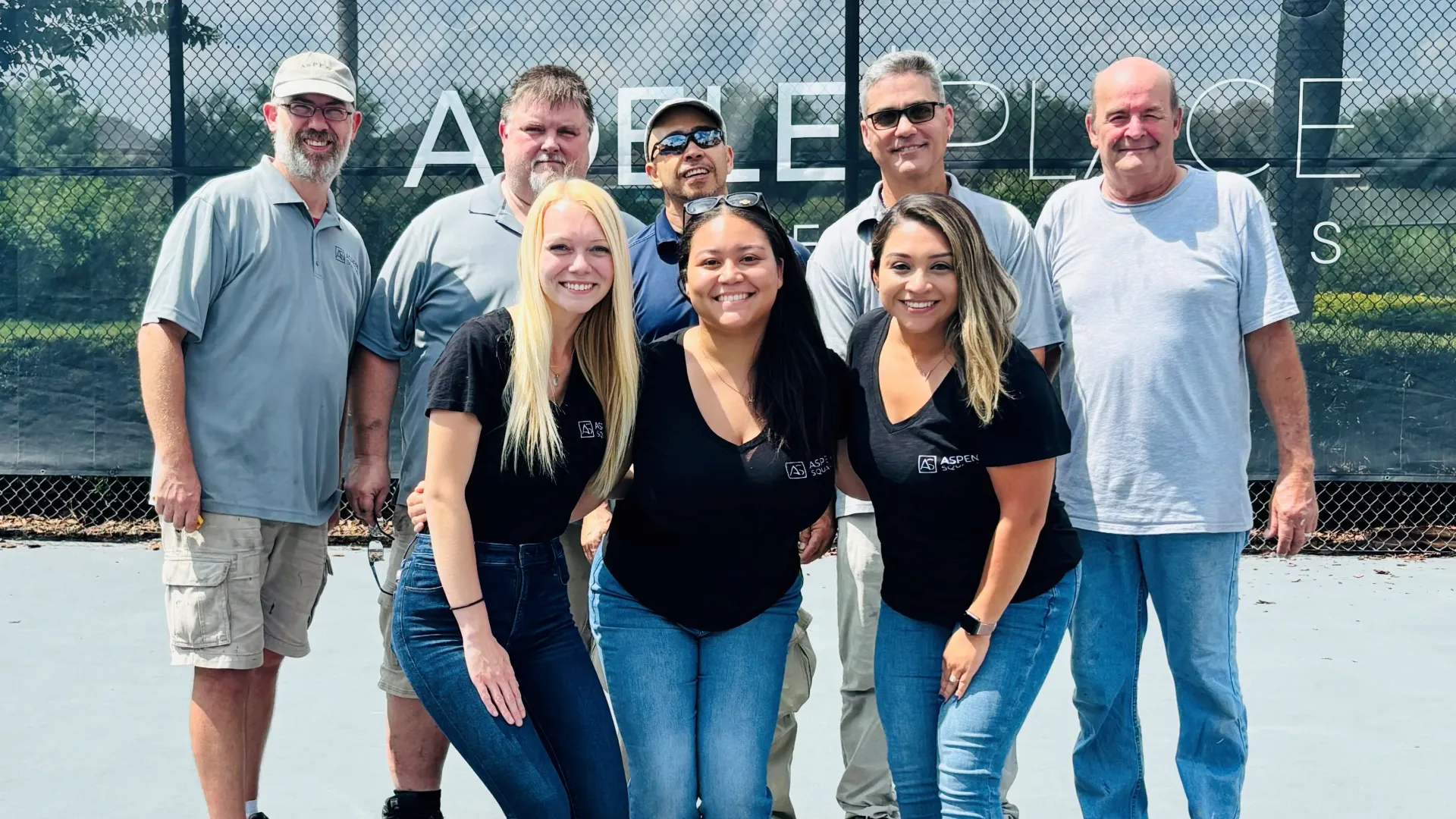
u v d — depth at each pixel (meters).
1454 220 5.43
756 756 2.62
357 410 3.46
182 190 5.79
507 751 2.56
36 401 5.89
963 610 2.64
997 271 2.53
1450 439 5.50
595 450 2.62
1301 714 3.92
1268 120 5.46
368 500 3.38
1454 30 5.36
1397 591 5.34
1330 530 6.20
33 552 5.98
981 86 5.54
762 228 2.58
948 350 2.54
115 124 5.78
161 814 3.24
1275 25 5.43
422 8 5.67
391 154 5.72
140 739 3.73
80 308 5.85
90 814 3.23
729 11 5.60
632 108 5.66
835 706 4.11
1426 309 5.46
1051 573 2.63
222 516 3.09
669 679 2.65
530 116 3.30
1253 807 3.29
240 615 3.09
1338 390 5.54
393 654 3.25
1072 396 3.15
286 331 3.18
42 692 4.11
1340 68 5.42
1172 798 3.39
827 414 2.66
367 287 3.49
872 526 3.19
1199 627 3.07
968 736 2.56
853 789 3.23
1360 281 5.49
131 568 5.72
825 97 5.60
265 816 3.26
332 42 5.70
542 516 2.62
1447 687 4.16
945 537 2.60
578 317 2.60
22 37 5.76
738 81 5.62
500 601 2.60
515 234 3.33
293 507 3.19
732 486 2.57
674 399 2.65
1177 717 3.96
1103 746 3.18
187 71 5.75
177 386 3.05
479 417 2.53
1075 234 3.18
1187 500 3.02
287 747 3.71
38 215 5.84
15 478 6.53
